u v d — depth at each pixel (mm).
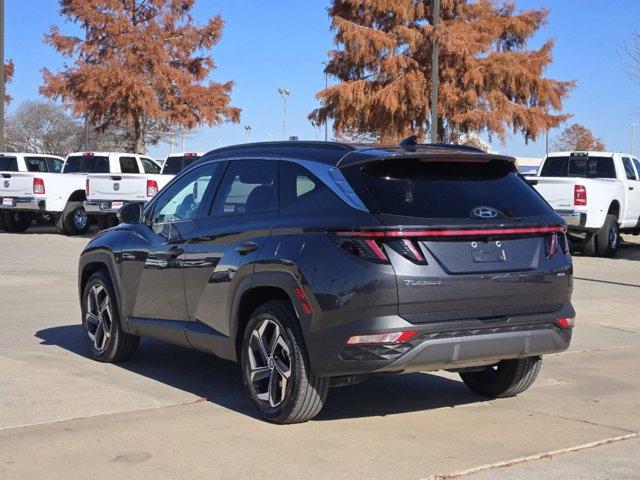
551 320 6047
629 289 14305
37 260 17156
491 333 5770
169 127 37250
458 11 29391
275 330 6074
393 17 28891
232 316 6402
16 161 25500
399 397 7105
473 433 6051
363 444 5715
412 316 5523
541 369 8305
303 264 5738
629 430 6195
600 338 10078
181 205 7402
